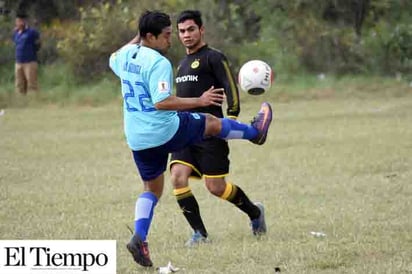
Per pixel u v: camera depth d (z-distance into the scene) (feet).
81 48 242.58
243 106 206.08
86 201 99.35
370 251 70.44
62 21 277.85
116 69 66.59
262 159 127.85
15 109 212.23
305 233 78.54
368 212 88.58
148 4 247.09
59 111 206.80
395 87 235.81
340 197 98.43
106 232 81.51
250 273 63.98
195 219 76.33
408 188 102.99
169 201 98.73
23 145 150.00
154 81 63.21
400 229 79.36
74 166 126.72
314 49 252.83
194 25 76.74
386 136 148.46
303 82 237.04
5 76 250.57
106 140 155.33
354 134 152.46
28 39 224.12
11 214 92.07
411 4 276.21
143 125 64.49
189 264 67.56
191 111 75.36
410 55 254.27
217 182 76.38
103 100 223.30
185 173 76.54
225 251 71.41
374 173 114.62
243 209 77.71
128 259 69.92
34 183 112.78
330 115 183.73
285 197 99.09
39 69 248.73
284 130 160.86
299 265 66.03
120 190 106.73
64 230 82.58
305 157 128.47
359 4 268.00
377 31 262.06
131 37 241.55
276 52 252.01
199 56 76.84
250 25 265.95
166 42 66.18
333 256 68.23
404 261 66.69
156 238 78.74
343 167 119.03
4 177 117.29
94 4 281.33
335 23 268.82
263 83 76.33
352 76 247.91
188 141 66.64
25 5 278.87
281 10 266.16
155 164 66.49
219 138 73.41
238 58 246.47
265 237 77.41
